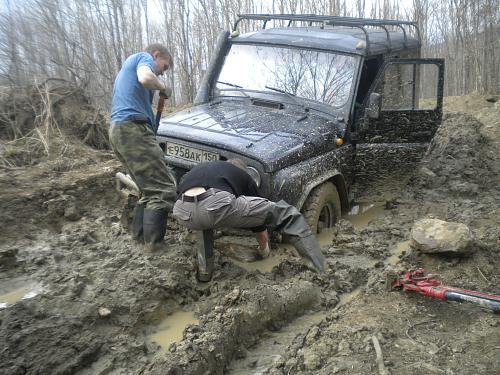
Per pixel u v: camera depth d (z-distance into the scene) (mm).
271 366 3574
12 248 4891
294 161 5070
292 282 4457
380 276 4555
